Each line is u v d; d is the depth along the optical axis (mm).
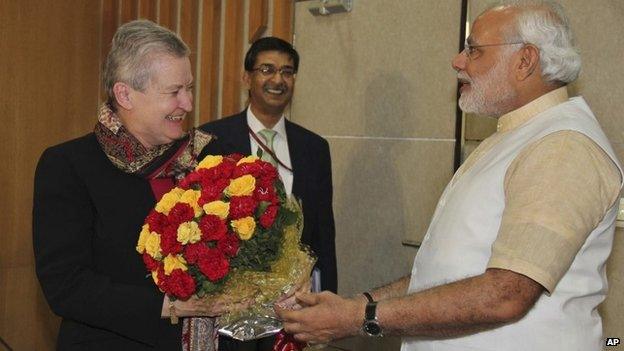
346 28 3449
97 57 4973
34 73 4699
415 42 3156
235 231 1503
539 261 1300
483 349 1464
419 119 3145
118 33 1678
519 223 1337
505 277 1323
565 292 1434
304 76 3660
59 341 1702
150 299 1591
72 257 1611
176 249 1464
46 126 4777
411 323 1402
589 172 1357
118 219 1667
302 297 1529
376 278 3340
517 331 1438
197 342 1686
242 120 2959
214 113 4039
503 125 1625
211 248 1494
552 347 1422
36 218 1631
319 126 3604
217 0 4023
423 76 3125
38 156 4750
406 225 3207
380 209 3326
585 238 1357
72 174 1652
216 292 1536
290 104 3738
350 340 3355
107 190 1675
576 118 1471
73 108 4891
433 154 3092
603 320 2557
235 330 1589
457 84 2977
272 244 1546
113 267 1660
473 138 2930
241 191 1503
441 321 1371
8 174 4633
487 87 1595
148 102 1646
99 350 1660
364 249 3396
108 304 1583
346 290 3482
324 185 2971
